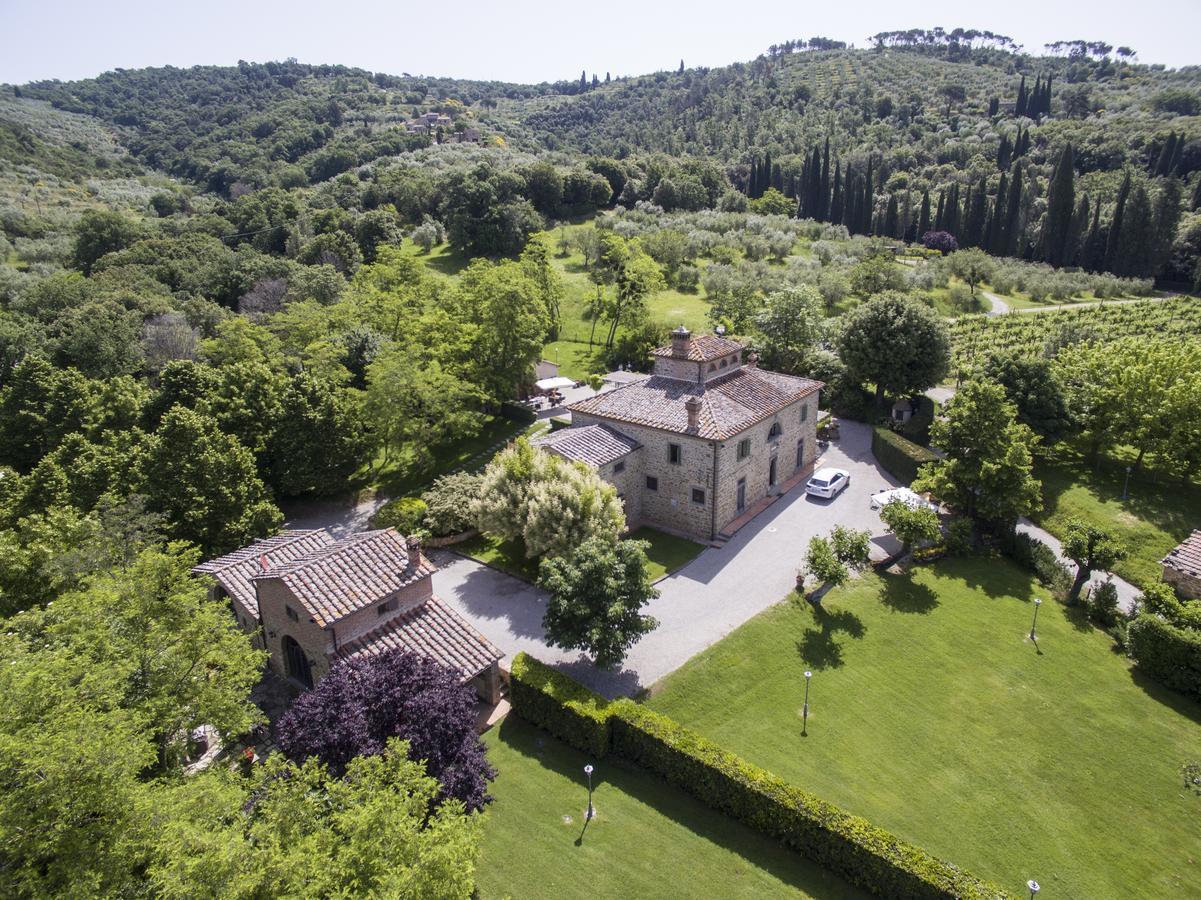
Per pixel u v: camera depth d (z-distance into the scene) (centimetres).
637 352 7856
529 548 3741
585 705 2756
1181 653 3153
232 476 4138
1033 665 3331
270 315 7644
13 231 11731
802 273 9888
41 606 3122
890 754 2775
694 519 4438
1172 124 17200
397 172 13925
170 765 2233
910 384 6294
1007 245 12794
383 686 2245
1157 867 2355
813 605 3681
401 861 1575
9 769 1480
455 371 6156
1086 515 4728
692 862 2295
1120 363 5312
